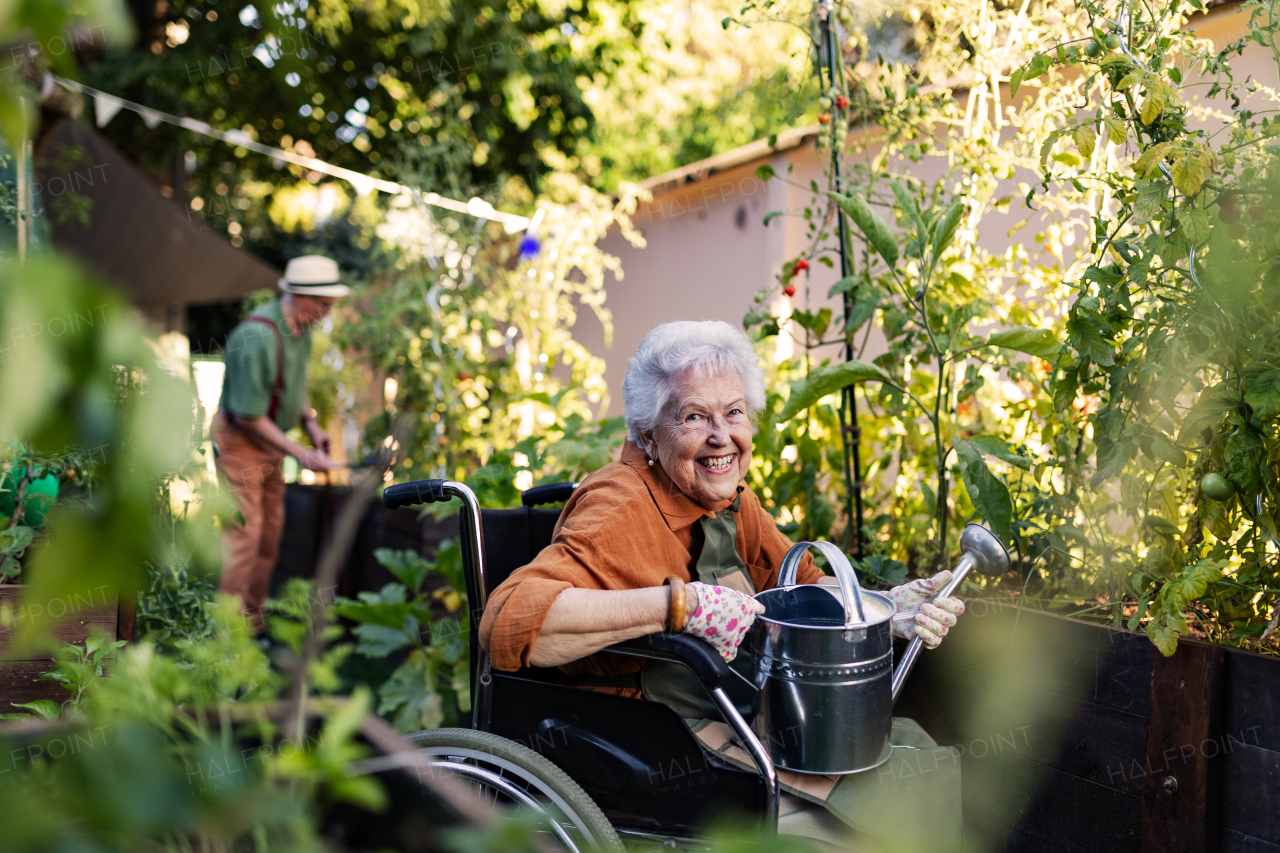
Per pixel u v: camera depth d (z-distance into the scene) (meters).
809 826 1.69
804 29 2.74
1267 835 1.65
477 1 8.85
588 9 9.55
